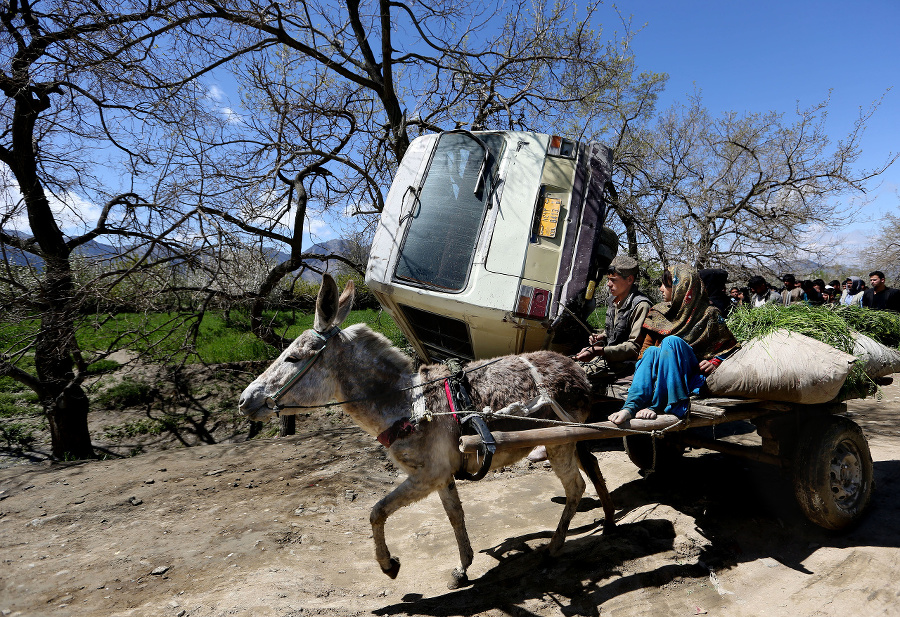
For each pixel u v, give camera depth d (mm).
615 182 10336
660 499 5211
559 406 4109
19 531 5348
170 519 5488
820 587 3641
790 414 4395
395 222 5641
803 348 3992
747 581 3822
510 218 5297
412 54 10562
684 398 3912
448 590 3975
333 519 5391
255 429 11578
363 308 17719
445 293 5195
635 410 3941
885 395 9523
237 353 14914
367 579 4258
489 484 6246
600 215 5445
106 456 10461
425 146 5930
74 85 9008
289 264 9523
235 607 3686
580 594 3699
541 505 5566
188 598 3953
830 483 4141
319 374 3754
